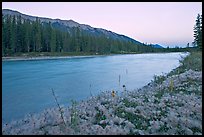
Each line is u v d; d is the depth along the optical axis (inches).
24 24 4190.5
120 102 502.3
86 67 2237.9
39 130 342.6
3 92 999.0
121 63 2765.7
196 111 402.9
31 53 4074.8
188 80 700.7
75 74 1658.5
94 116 409.7
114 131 324.2
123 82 1246.3
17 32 4042.8
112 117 393.7
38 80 1376.7
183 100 475.2
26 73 1753.2
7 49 3695.9
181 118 363.3
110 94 642.8
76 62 2987.2
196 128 340.5
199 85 622.8
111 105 484.1
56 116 399.9
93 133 323.9
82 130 331.9
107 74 1638.8
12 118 609.3
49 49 4638.3
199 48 2615.7
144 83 1195.9
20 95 931.3
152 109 434.9
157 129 341.7
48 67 2252.7
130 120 384.8
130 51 7037.4
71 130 330.3
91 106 491.2
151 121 362.9
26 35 4111.7
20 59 3469.5
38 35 4306.1
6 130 388.8
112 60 3430.1
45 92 996.6
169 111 408.2
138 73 1668.3
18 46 4037.9
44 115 446.9
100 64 2620.6
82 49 5275.6
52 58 3912.4
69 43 4938.5
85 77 1482.5
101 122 373.1
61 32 4997.5
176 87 637.3
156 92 597.0
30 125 378.0
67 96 905.5
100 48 5782.5
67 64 2637.8
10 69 2071.9
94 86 1138.0
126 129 338.3
